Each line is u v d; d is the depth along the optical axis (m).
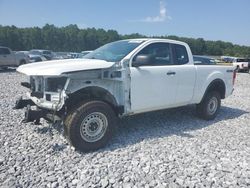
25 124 5.79
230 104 9.43
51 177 3.65
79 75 4.49
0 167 3.89
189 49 6.28
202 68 6.41
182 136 5.51
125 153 4.52
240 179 3.79
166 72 5.53
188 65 6.13
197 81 6.29
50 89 4.61
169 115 7.15
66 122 4.44
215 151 4.77
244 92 12.91
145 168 3.99
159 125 6.22
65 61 5.05
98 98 4.82
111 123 4.74
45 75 4.37
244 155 4.65
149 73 5.23
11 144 4.70
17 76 16.69
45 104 4.61
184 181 3.68
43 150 4.50
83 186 3.48
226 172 4.00
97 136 4.62
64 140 4.94
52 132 5.34
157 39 5.61
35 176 3.68
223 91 7.15
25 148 4.56
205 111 6.73
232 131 6.03
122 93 4.96
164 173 3.87
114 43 5.89
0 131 5.32
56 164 4.04
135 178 3.70
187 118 6.96
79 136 4.41
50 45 82.25
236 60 32.47
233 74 7.41
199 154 4.60
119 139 5.16
